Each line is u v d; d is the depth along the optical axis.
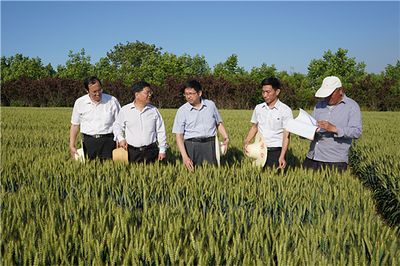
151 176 3.97
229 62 57.41
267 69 52.59
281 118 4.12
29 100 41.34
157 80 54.59
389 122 15.13
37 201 3.28
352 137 3.62
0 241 2.31
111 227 2.80
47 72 67.94
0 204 3.09
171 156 5.73
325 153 3.98
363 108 40.78
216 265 2.12
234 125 12.56
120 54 86.75
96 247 2.25
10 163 4.75
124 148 4.53
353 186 3.64
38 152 6.02
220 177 4.01
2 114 18.53
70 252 2.36
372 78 45.97
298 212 3.02
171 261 2.10
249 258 2.13
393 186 4.16
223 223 2.68
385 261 2.12
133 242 2.38
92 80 4.49
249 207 3.27
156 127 4.61
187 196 3.52
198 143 4.29
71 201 3.15
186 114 4.26
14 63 71.19
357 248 2.36
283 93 42.72
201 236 2.57
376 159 5.44
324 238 2.43
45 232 2.34
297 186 3.61
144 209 3.05
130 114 4.41
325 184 3.60
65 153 5.93
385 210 4.28
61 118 16.52
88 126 4.79
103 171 4.20
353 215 2.96
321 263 2.03
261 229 2.55
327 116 3.88
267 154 4.33
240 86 42.16
